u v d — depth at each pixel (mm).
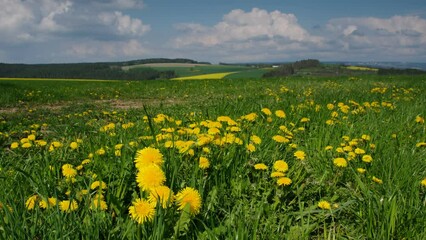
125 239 2148
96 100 14250
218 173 3131
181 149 3275
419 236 2395
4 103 12398
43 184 2693
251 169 3400
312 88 14492
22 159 3896
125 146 3658
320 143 4301
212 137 3498
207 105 9156
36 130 6707
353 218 2771
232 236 2217
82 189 2777
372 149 4086
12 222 2092
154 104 12148
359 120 5875
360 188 3141
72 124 7246
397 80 19172
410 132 5027
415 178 3234
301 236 2389
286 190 3023
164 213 2127
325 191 3178
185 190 2244
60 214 2176
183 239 2256
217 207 2684
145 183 2195
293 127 5137
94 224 2172
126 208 2459
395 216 2443
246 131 4590
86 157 3775
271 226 2496
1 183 2969
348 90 11938
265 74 70938
